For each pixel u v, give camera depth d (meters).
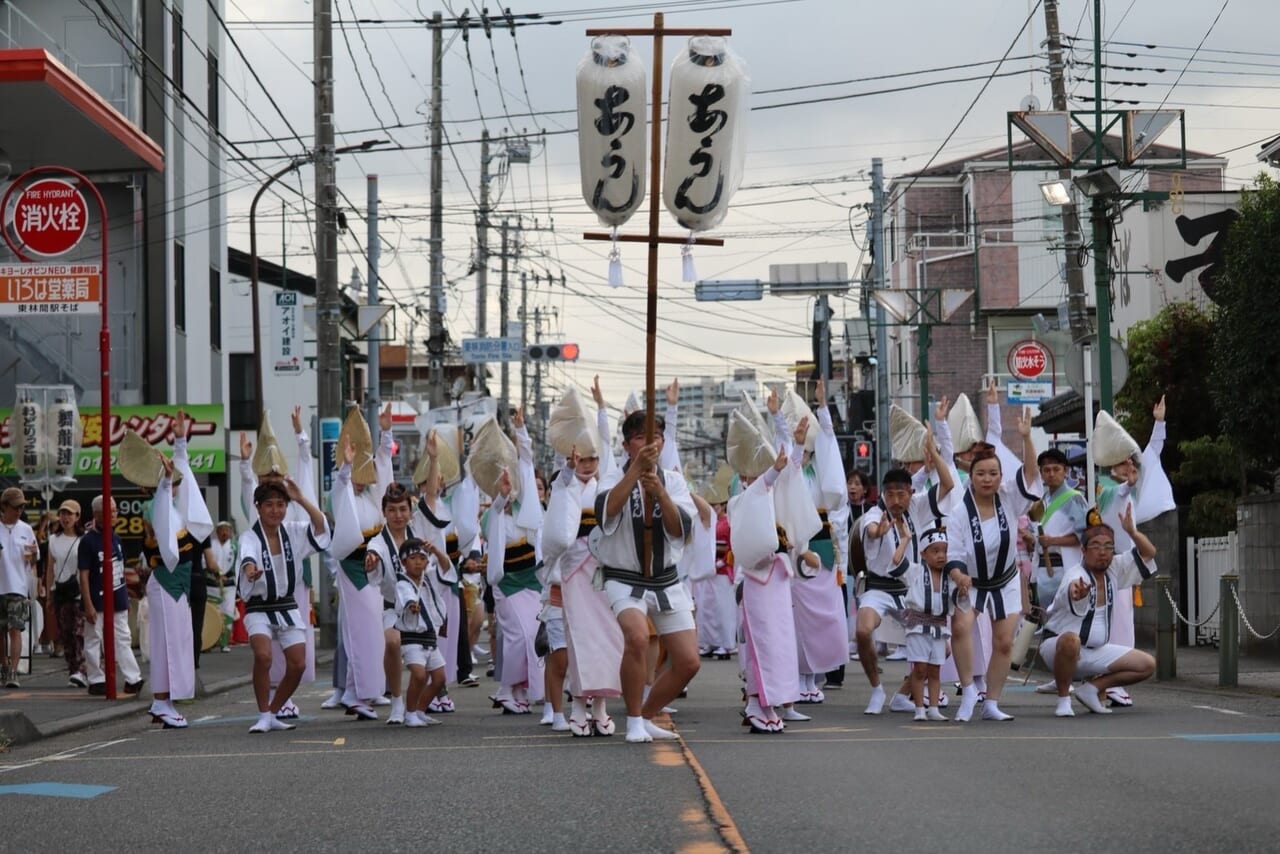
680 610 10.55
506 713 14.20
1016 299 47.34
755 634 11.41
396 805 7.87
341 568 13.76
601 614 11.13
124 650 16.72
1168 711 12.80
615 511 10.30
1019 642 15.52
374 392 33.41
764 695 11.29
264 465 14.17
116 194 30.39
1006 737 10.55
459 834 6.98
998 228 47.75
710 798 7.74
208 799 8.38
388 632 12.78
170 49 31.06
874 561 13.42
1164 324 27.25
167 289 30.75
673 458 11.34
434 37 37.47
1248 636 19.70
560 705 12.34
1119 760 9.04
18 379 30.39
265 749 10.97
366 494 13.96
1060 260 45.81
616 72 11.14
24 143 23.77
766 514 11.38
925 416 35.31
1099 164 20.70
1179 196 21.78
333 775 9.18
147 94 30.28
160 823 7.65
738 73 11.09
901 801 7.54
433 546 12.84
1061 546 13.70
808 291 35.44
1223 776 8.29
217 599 25.11
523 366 53.62
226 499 32.56
